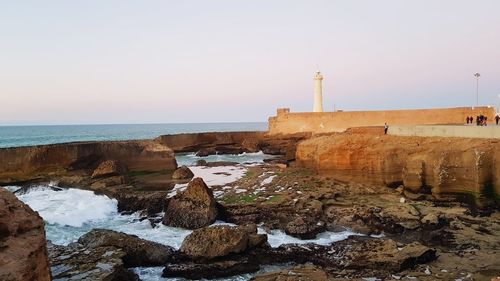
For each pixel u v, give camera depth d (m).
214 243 14.68
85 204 21.64
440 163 21.69
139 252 14.33
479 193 20.31
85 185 25.06
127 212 21.75
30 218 6.88
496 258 14.56
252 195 23.52
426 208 20.66
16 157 26.27
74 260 12.74
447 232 17.41
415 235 17.64
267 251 15.47
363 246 15.74
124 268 12.98
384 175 24.62
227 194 23.89
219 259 14.49
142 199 22.06
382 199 22.59
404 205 20.84
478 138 22.23
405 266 13.89
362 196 23.33
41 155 27.38
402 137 26.38
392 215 19.25
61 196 22.92
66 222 19.47
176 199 19.91
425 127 25.92
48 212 20.14
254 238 15.64
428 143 24.11
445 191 21.67
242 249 14.96
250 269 14.36
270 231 18.17
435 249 15.52
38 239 6.60
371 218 19.23
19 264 5.86
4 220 6.41
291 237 17.53
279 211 20.42
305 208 20.69
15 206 6.90
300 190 24.36
